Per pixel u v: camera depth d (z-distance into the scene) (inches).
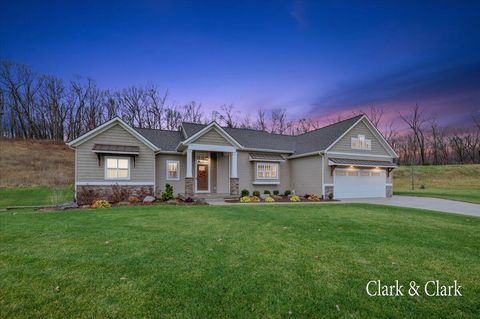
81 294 125.2
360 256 184.5
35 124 1556.3
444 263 172.9
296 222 305.4
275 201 586.9
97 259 171.6
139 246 201.6
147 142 575.5
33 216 328.8
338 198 693.9
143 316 107.0
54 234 237.1
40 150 1241.4
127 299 120.4
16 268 156.5
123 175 556.1
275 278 144.4
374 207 479.2
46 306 114.3
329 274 151.6
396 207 485.1
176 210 389.7
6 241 213.9
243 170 707.4
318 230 265.1
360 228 277.7
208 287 132.5
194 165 661.9
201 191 660.1
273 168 741.3
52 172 999.6
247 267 160.2
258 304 117.0
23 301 118.4
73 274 148.0
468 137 1884.8
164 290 129.3
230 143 632.4
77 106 1589.6
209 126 606.9
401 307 116.7
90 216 331.9
